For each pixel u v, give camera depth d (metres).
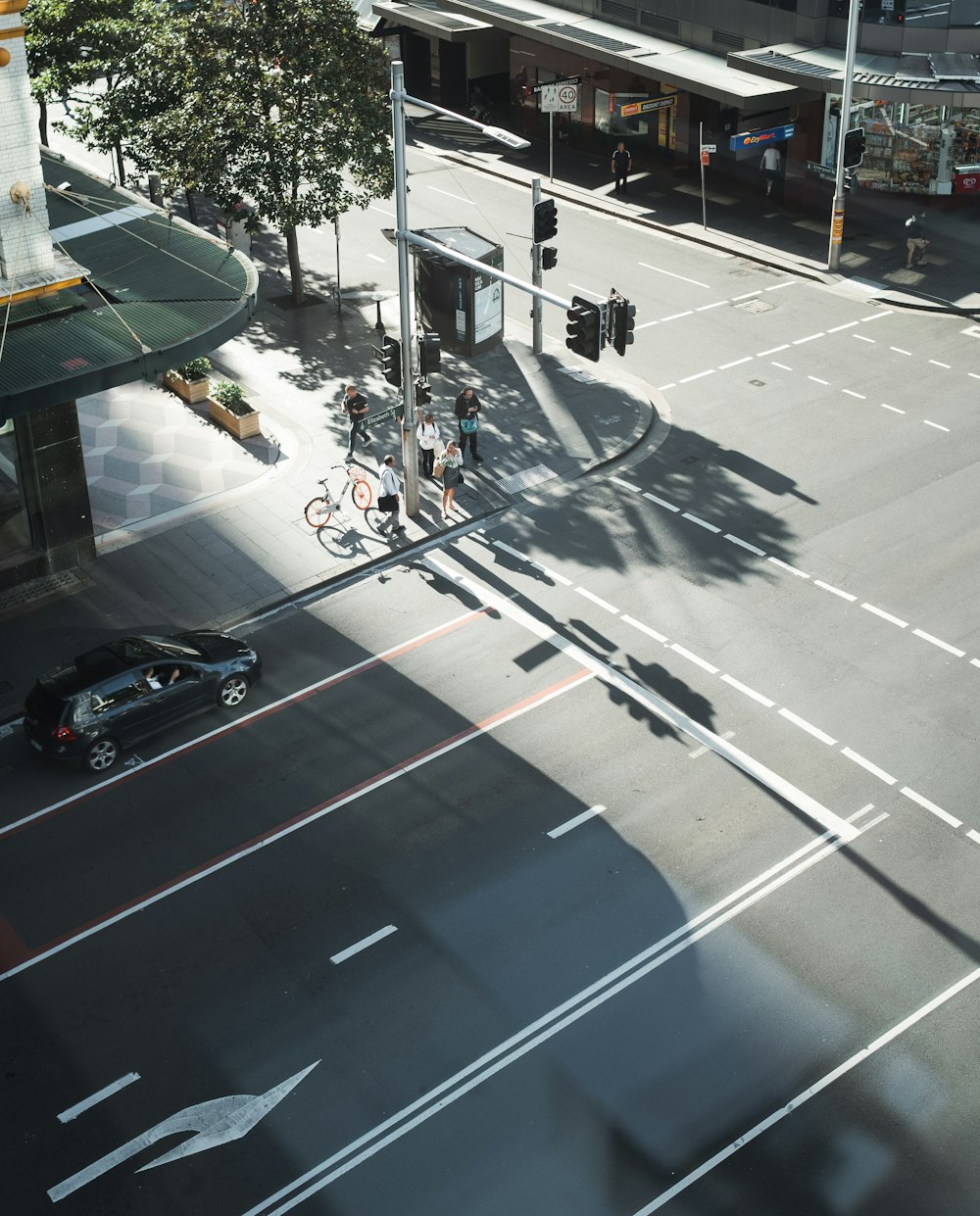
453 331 42.06
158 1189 18.31
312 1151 18.80
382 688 28.02
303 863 23.64
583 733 26.59
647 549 32.66
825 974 21.34
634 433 37.78
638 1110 19.30
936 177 54.00
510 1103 19.42
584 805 24.77
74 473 31.16
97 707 25.58
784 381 40.69
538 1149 18.77
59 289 29.58
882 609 30.14
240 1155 18.75
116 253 32.47
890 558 32.00
